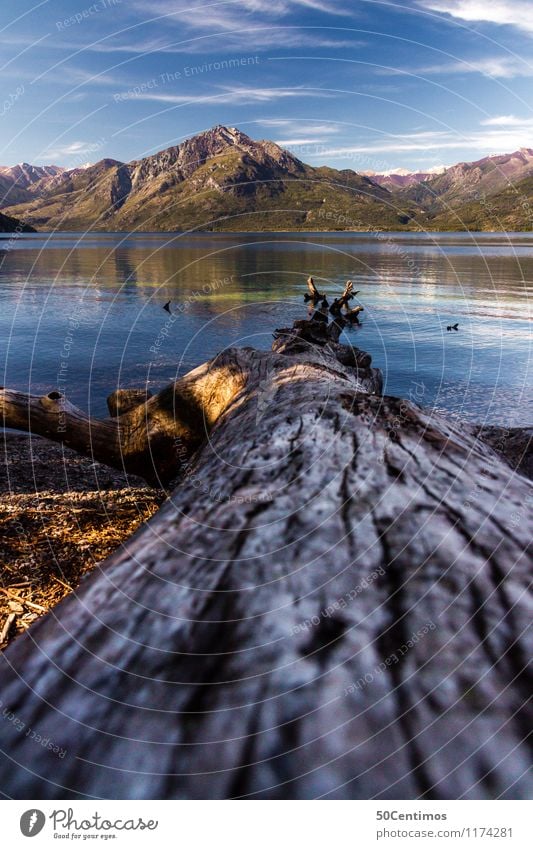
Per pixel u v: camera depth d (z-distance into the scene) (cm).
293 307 2384
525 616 63
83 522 464
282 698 54
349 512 87
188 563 78
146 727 52
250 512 90
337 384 192
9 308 2452
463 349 1758
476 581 70
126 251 6488
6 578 369
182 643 63
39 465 671
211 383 362
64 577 374
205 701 55
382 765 47
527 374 1445
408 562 75
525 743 48
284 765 48
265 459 111
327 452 108
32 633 68
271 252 5828
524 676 55
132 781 48
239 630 64
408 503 90
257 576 74
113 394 505
